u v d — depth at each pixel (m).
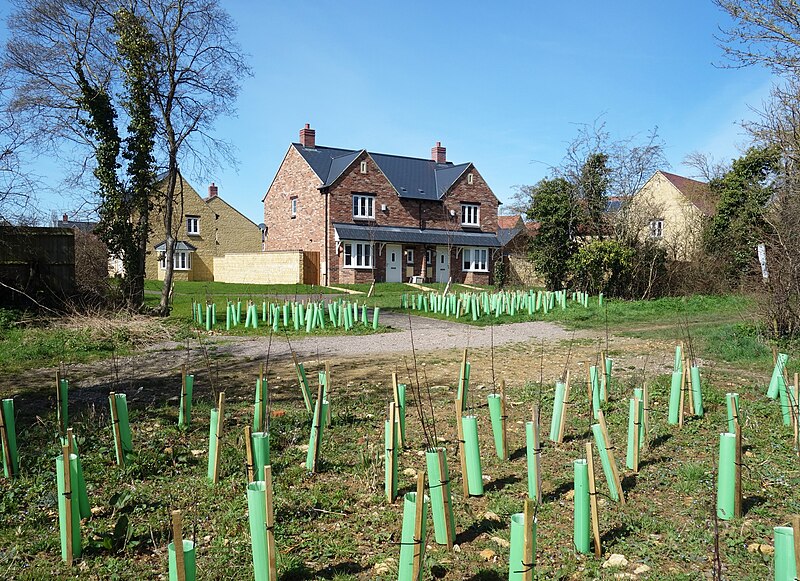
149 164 17.61
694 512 4.50
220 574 3.68
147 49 16.95
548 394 8.05
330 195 36.25
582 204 25.77
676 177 37.78
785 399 6.76
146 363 10.93
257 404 6.19
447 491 3.96
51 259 16.73
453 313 19.22
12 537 4.20
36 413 7.39
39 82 16.73
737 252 23.88
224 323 16.58
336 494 4.81
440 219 40.50
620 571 3.68
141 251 17.81
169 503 4.70
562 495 4.80
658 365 10.24
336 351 12.31
